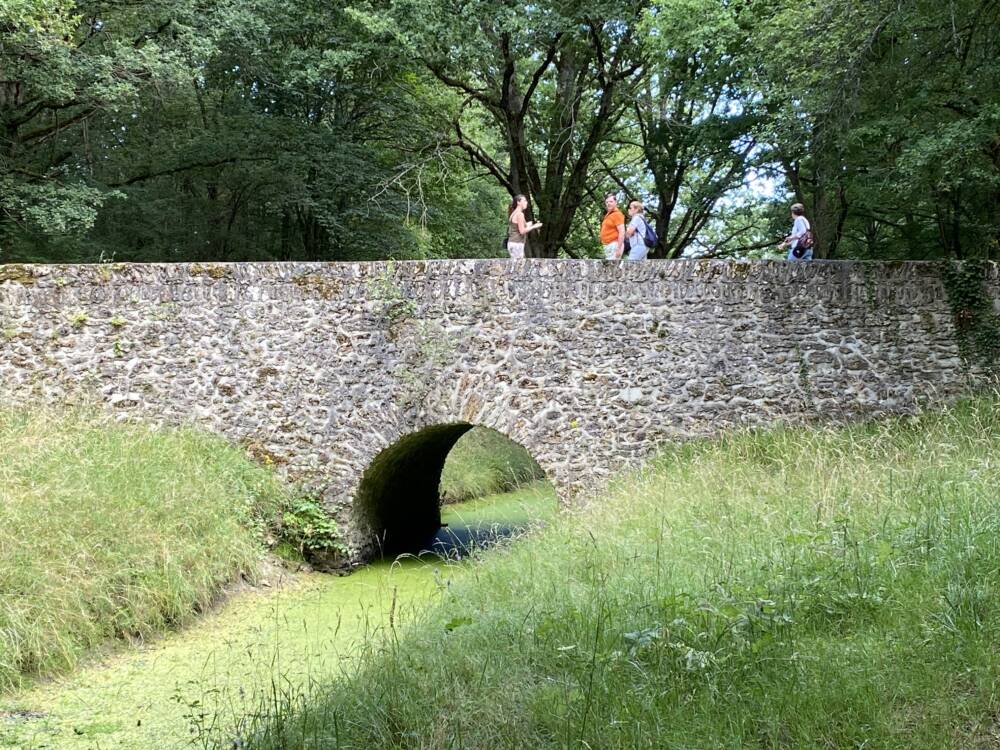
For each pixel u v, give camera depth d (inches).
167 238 808.3
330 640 321.7
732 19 631.2
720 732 156.3
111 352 478.9
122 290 480.4
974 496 251.4
